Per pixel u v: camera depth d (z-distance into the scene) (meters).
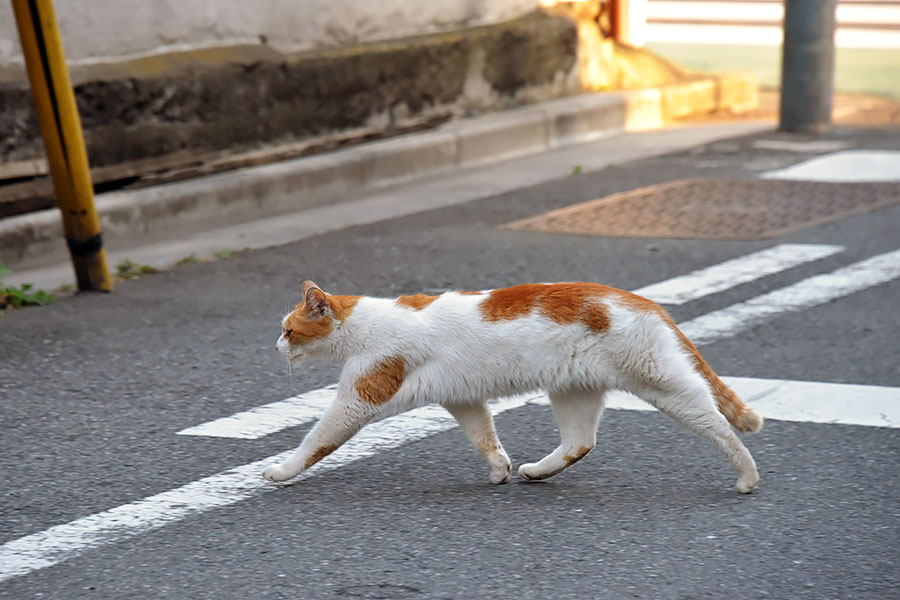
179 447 6.21
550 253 10.61
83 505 5.45
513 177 14.56
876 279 9.38
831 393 6.82
